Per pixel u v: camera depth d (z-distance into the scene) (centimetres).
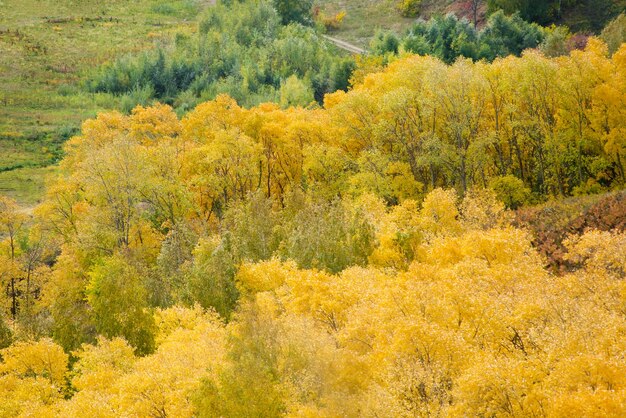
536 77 6462
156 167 7319
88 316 5181
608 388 2209
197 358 3594
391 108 6869
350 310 3500
